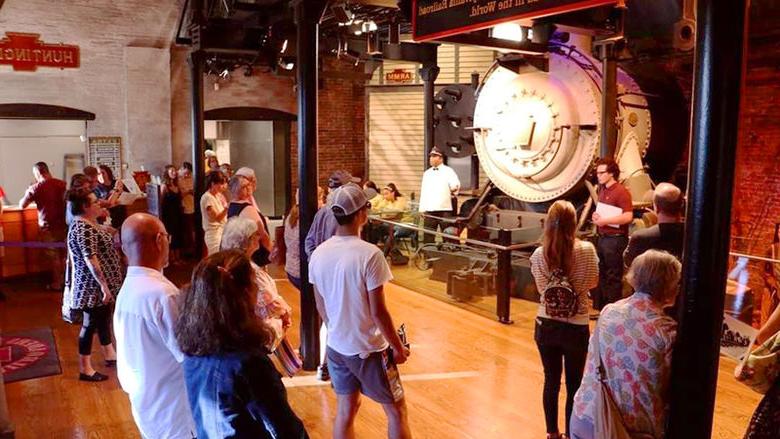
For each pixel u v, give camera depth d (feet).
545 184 27.99
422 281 30.01
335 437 12.28
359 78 39.11
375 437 14.99
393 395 11.78
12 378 18.61
